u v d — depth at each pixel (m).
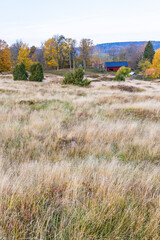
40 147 4.68
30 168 3.12
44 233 1.60
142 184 2.64
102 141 5.19
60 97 12.91
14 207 1.88
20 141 4.95
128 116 8.36
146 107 9.83
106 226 1.75
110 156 4.25
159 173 3.22
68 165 3.35
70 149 4.55
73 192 2.22
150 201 2.24
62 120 7.39
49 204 2.12
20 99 11.23
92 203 2.01
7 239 1.56
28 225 1.72
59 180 2.67
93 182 2.60
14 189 2.21
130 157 4.25
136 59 100.69
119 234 1.73
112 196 2.12
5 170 3.19
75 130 5.86
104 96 14.10
